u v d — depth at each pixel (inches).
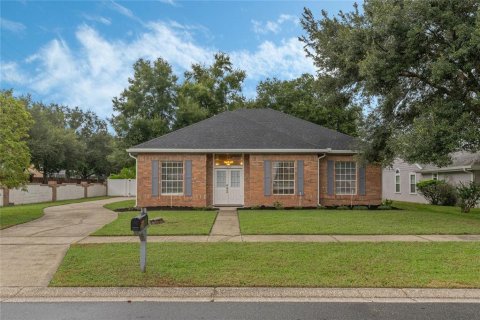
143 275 283.9
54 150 1625.2
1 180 605.3
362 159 745.6
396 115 703.1
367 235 443.2
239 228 497.0
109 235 448.1
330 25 682.8
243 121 900.6
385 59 552.1
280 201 792.9
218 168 822.5
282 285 263.1
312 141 849.5
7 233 471.2
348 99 723.4
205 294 251.3
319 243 393.1
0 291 258.2
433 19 524.7
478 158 896.3
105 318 211.0
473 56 522.0
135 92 1437.0
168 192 797.9
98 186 1467.8
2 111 614.2
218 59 1576.0
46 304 234.7
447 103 550.9
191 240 414.6
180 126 1428.4
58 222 576.1
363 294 250.2
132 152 796.0
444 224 522.6
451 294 250.1
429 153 519.5
